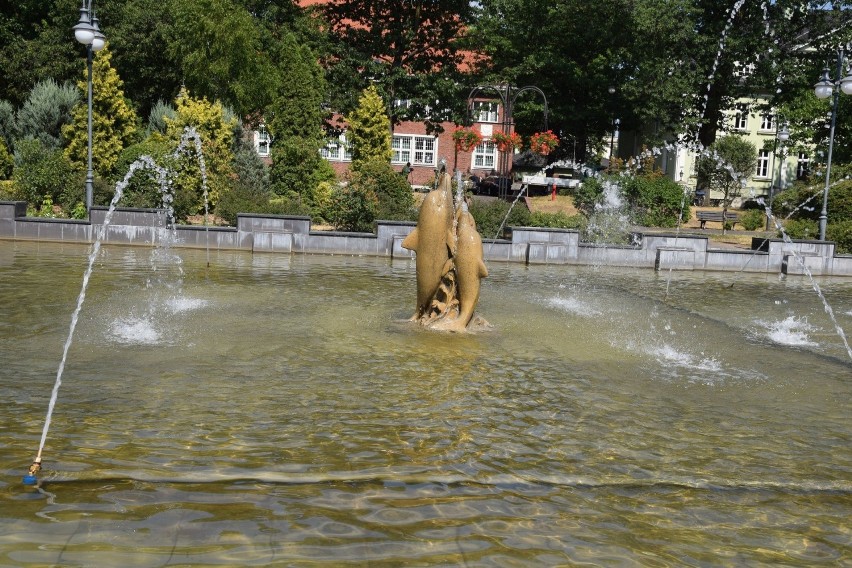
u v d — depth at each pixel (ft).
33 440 17.66
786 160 153.38
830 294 52.44
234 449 17.62
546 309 39.86
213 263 53.01
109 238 61.26
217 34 95.55
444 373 25.57
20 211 61.87
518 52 143.84
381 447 18.22
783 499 16.33
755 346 32.94
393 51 127.75
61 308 33.45
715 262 64.34
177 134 76.89
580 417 21.48
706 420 21.84
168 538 13.29
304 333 30.63
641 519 14.99
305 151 87.45
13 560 12.35
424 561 12.92
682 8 113.29
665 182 99.55
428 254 32.24
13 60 109.40
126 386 22.34
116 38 110.52
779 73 117.80
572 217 83.05
